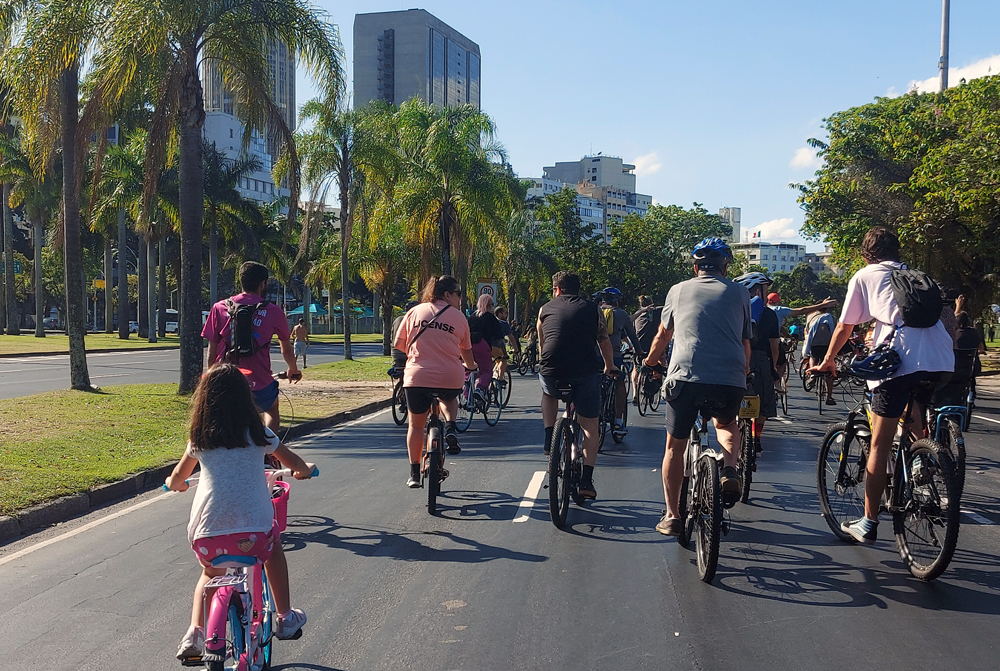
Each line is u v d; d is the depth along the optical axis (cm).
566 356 679
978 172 2130
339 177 3238
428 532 665
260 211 5153
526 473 923
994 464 978
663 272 6425
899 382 541
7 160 4816
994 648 428
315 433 1285
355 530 672
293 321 6900
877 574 549
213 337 661
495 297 2764
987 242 2644
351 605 498
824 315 1253
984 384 2256
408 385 724
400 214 3177
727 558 587
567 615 479
